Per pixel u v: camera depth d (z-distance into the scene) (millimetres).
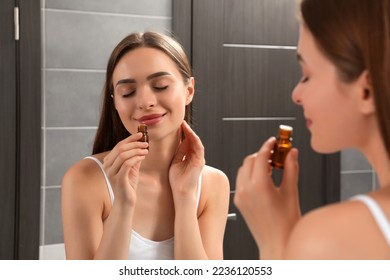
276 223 645
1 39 2227
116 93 1282
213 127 2578
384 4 554
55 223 2373
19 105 2264
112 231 1187
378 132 586
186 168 1334
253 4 2645
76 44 2357
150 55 1258
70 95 2365
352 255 494
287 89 2746
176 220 1317
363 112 577
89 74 2391
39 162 2305
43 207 2346
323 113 603
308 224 532
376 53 549
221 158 2605
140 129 1212
